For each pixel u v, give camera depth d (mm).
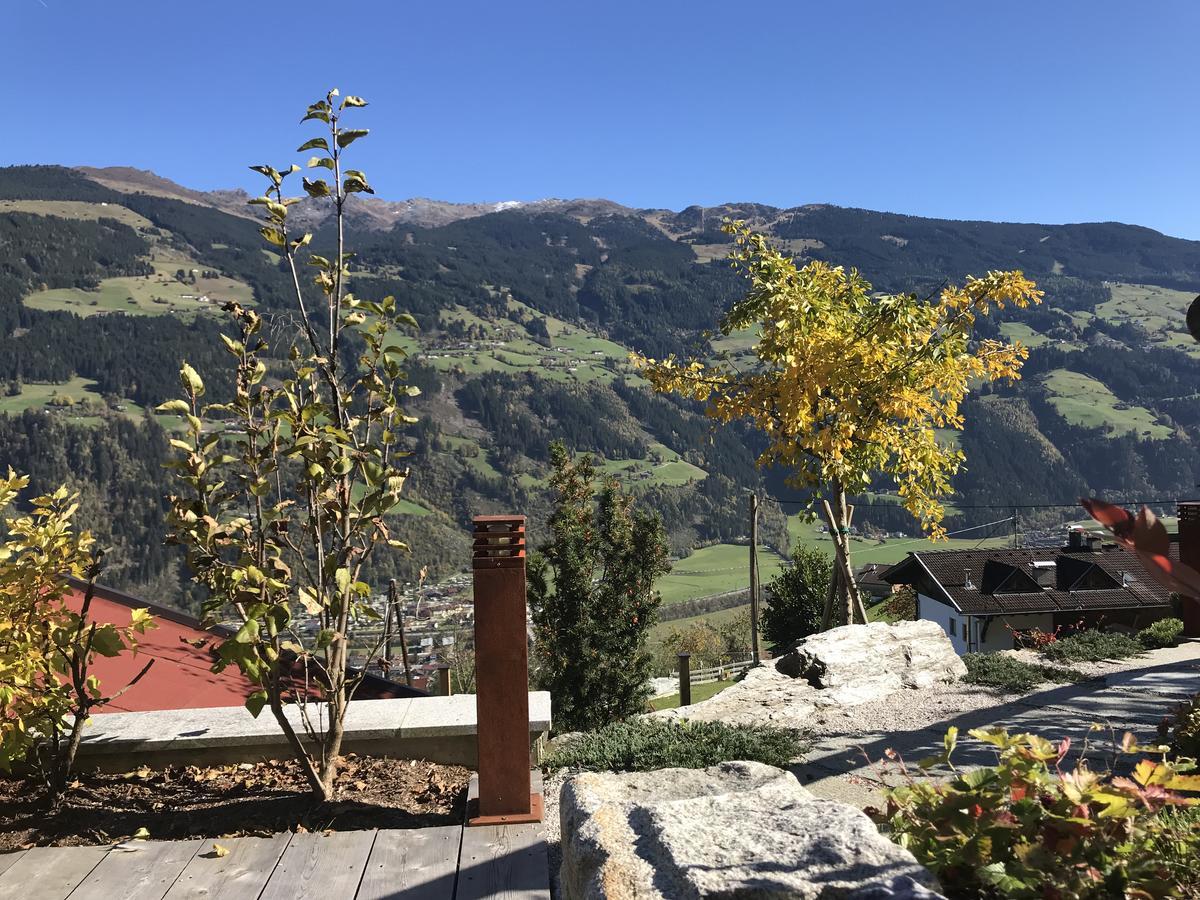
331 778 4320
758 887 2023
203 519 3936
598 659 15148
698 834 2387
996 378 12516
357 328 4293
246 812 4145
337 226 4406
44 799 4297
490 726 4039
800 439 11922
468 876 3445
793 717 9344
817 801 2547
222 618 4070
